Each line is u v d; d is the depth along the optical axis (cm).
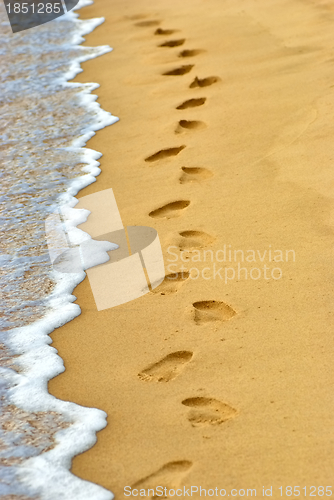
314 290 255
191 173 361
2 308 271
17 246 314
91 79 527
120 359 236
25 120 461
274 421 201
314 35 521
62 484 189
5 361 242
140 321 254
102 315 261
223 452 193
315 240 285
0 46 628
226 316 250
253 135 388
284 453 191
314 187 323
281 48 509
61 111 471
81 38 631
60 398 222
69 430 208
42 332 255
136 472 191
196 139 397
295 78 453
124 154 396
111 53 579
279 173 342
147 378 226
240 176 347
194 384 220
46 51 604
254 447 193
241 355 229
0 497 185
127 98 479
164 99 464
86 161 395
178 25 608
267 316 246
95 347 244
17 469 195
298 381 215
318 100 414
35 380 231
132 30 630
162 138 407
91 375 231
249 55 507
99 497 184
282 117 403
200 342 238
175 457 194
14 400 223
